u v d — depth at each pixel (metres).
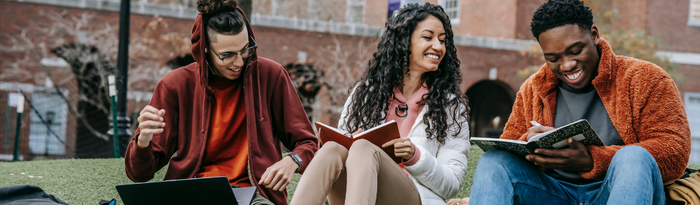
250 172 2.58
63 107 13.27
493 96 17.77
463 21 17.09
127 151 2.44
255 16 13.52
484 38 14.92
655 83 2.41
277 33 13.71
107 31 12.92
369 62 2.93
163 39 12.48
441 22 2.77
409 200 2.35
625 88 2.46
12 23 12.69
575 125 2.10
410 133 2.66
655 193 2.13
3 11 12.64
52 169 4.60
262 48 13.62
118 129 6.88
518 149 2.30
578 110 2.58
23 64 12.77
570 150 2.21
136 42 12.77
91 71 13.17
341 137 2.34
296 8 16.14
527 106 2.75
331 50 14.04
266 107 2.73
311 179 2.18
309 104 14.56
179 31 13.07
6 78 12.70
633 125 2.46
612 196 2.01
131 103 12.90
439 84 2.72
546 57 2.52
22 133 12.84
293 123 2.75
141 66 12.95
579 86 2.54
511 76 15.10
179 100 2.65
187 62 13.97
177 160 2.65
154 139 2.59
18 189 2.46
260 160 2.62
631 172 2.02
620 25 16.22
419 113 2.71
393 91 2.83
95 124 14.02
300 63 13.85
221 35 2.46
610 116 2.49
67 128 13.30
